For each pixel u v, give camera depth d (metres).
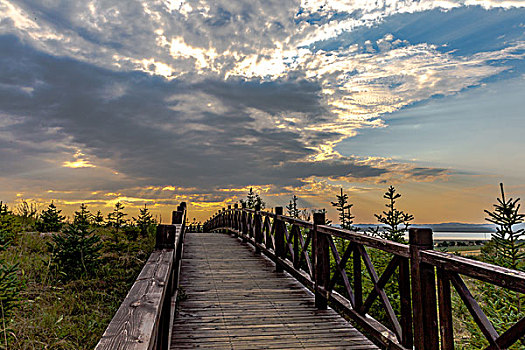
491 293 5.05
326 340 4.17
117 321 1.45
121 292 5.73
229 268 8.12
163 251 2.89
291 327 4.57
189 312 5.10
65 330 3.98
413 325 3.05
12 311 3.94
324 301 5.33
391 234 8.52
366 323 3.88
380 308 6.75
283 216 7.55
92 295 5.36
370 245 3.82
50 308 4.50
